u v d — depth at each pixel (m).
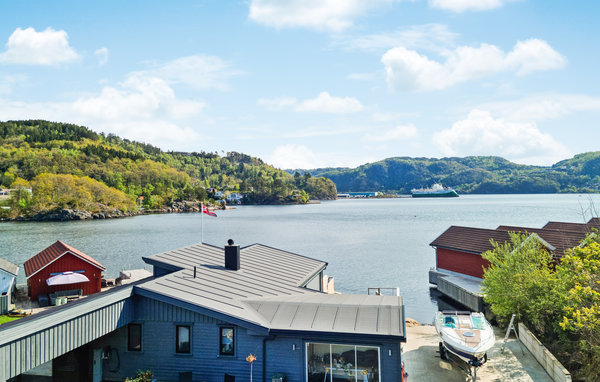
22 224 134.50
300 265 24.92
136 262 59.53
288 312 15.96
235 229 113.75
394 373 14.31
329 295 18.67
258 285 19.23
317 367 14.98
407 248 74.19
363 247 75.62
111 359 16.41
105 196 186.00
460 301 35.81
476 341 18.55
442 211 186.88
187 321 15.83
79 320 13.20
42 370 17.27
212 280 18.81
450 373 18.72
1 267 29.97
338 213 193.12
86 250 71.50
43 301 32.22
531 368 19.08
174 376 15.89
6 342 10.85
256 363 15.27
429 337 24.28
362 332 14.27
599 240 20.16
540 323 22.45
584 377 17.88
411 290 43.16
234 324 15.43
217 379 15.59
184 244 80.50
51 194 165.50
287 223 134.75
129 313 15.82
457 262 41.72
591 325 16.47
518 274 22.70
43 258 35.56
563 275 21.28
